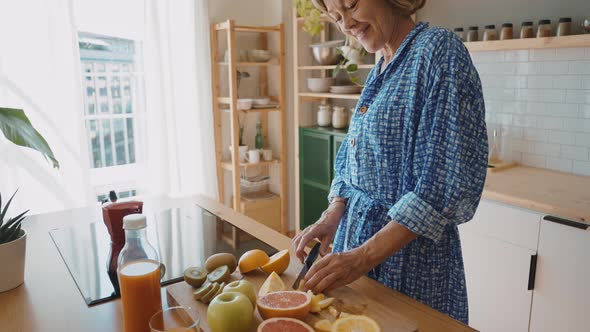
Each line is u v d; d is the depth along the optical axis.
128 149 4.03
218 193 3.77
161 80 3.32
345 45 3.03
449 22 2.72
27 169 2.94
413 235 1.00
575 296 1.80
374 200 1.18
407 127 1.07
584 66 2.14
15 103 2.88
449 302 1.16
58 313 1.00
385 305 0.99
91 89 3.75
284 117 3.76
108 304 1.04
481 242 2.10
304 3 3.06
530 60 2.35
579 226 1.73
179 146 3.54
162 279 1.14
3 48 2.81
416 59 1.05
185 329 0.77
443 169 0.99
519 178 2.22
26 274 1.20
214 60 3.61
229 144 3.96
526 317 1.98
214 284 0.98
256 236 1.43
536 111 2.37
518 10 2.37
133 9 3.26
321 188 3.36
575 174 2.26
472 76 1.01
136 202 1.30
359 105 1.22
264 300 0.91
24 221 1.65
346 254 1.01
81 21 3.12
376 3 1.14
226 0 3.70
